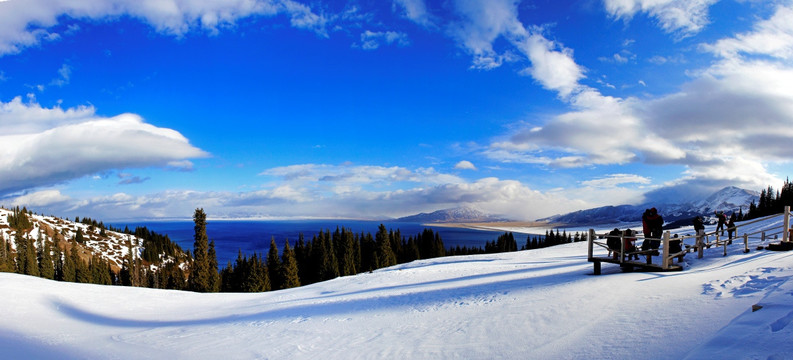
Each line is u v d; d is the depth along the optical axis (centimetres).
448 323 1032
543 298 1153
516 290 1405
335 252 7844
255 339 1090
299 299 2064
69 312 1598
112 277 8338
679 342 641
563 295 1141
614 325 796
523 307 1075
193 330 1292
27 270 6725
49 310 1573
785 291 723
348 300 1759
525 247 13550
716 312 765
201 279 5125
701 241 1694
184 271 10456
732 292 909
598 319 857
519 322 929
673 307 857
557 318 910
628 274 1411
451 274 2614
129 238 12531
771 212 8450
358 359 824
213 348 1019
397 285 2295
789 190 8162
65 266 7000
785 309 609
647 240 1600
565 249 4512
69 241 10862
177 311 1859
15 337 1134
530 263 2934
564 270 1977
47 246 7325
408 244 9738
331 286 2683
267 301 2125
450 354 782
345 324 1191
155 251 12181
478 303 1253
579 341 739
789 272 997
